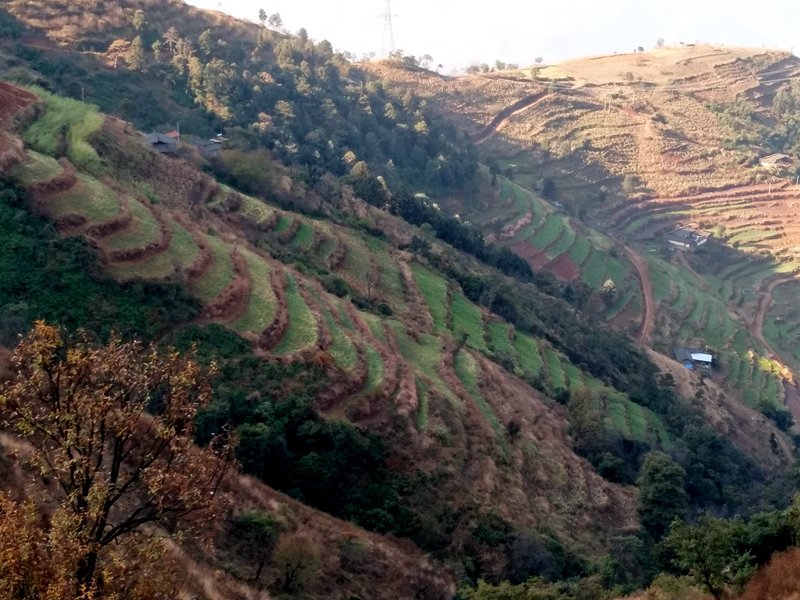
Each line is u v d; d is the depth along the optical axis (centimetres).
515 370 6044
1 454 2062
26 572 1234
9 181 4291
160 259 4372
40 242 4056
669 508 4562
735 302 12325
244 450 3428
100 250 4184
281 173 7838
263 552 2850
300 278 5275
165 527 2511
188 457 1573
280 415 3775
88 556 1371
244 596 2459
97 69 9556
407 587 3183
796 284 13225
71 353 1430
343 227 7356
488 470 4212
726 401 8500
